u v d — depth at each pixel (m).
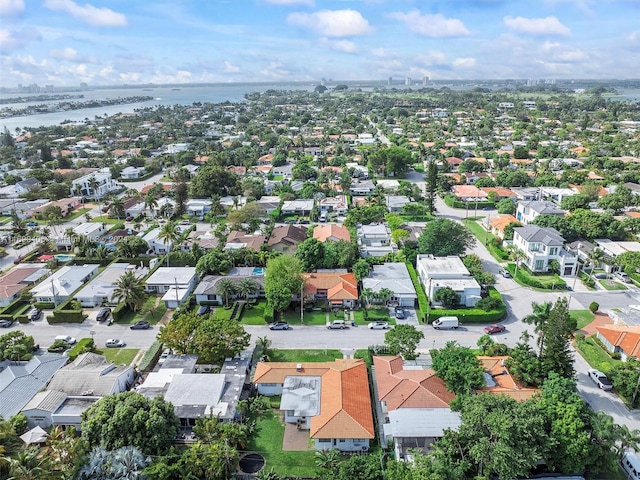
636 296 103.50
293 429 66.38
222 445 57.94
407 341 77.31
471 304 98.94
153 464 55.28
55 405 66.31
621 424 65.62
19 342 81.56
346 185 185.62
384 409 68.69
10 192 185.12
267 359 81.31
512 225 132.12
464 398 60.47
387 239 133.62
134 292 97.12
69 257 126.81
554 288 107.69
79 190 183.38
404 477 51.41
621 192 155.62
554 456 55.66
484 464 54.12
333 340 88.38
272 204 163.88
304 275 105.69
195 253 120.19
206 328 78.62
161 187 181.62
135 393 62.00
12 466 49.19
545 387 61.44
